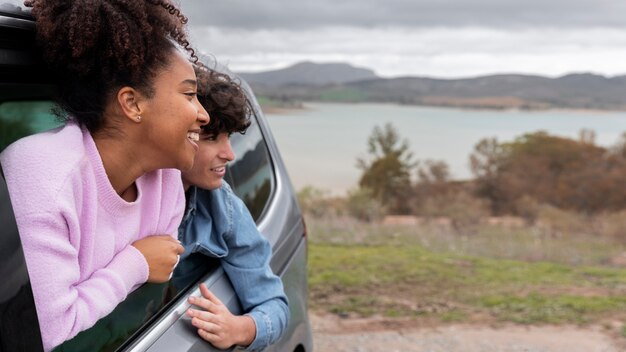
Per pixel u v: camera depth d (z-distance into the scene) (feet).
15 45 4.48
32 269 4.01
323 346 19.10
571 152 152.56
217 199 6.34
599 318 22.26
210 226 6.29
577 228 66.13
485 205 102.01
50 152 4.29
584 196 140.05
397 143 172.45
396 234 42.96
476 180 154.20
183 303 5.79
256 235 6.59
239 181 8.25
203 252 6.22
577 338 20.35
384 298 24.06
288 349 8.43
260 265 6.57
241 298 6.54
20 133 4.97
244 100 6.15
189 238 6.16
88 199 4.49
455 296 24.64
